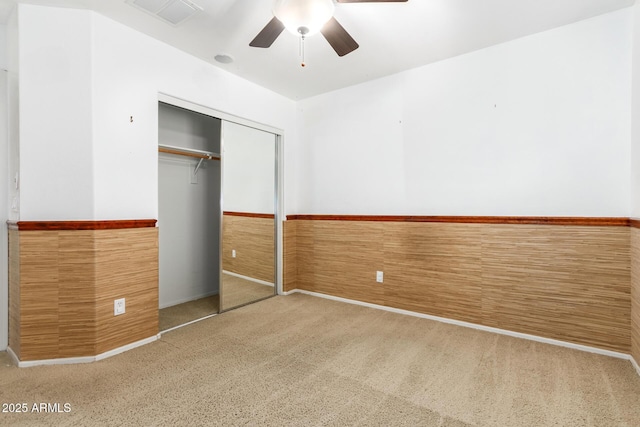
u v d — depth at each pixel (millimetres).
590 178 2264
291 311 3135
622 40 2152
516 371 1971
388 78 3178
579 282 2271
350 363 2080
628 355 2109
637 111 2002
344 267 3463
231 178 3191
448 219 2809
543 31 2412
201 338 2479
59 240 2035
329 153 3609
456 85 2799
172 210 3279
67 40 2090
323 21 1808
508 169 2568
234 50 2666
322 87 3473
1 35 2236
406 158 3078
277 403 1647
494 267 2596
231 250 3225
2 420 1496
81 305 2072
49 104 2055
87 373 1931
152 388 1773
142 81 2406
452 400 1676
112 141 2238
